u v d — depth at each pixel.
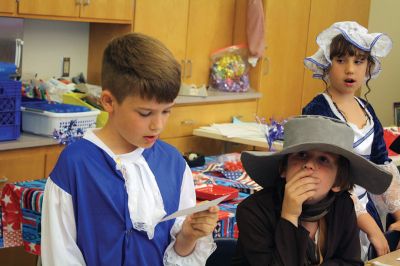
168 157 1.78
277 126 3.70
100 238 1.63
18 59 4.08
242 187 3.18
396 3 6.80
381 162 2.76
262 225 1.85
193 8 5.04
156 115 1.57
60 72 4.59
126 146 1.68
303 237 1.77
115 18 4.38
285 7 5.70
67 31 4.59
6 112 3.49
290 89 5.97
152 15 4.67
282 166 1.91
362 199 2.64
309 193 1.78
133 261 1.65
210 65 5.37
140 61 1.53
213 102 5.06
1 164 3.50
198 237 1.66
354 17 6.59
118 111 1.59
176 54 4.96
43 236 1.62
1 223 2.78
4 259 3.80
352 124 2.70
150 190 1.69
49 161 3.74
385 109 6.95
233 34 5.52
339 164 1.86
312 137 1.83
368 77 2.88
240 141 4.48
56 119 3.63
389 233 2.55
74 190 1.61
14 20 4.00
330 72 2.76
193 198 1.83
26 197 2.52
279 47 5.74
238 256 1.91
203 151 4.98
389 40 2.78
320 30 6.17
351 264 1.88
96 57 4.73
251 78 5.59
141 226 1.65
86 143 1.66
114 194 1.63
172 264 1.72
